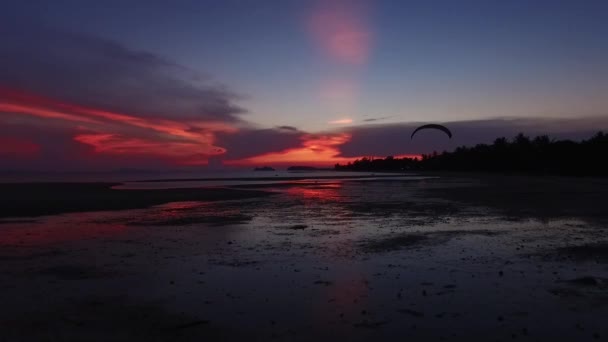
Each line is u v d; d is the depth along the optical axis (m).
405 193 41.94
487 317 7.28
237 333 6.67
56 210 25.84
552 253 12.62
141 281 9.80
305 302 8.20
